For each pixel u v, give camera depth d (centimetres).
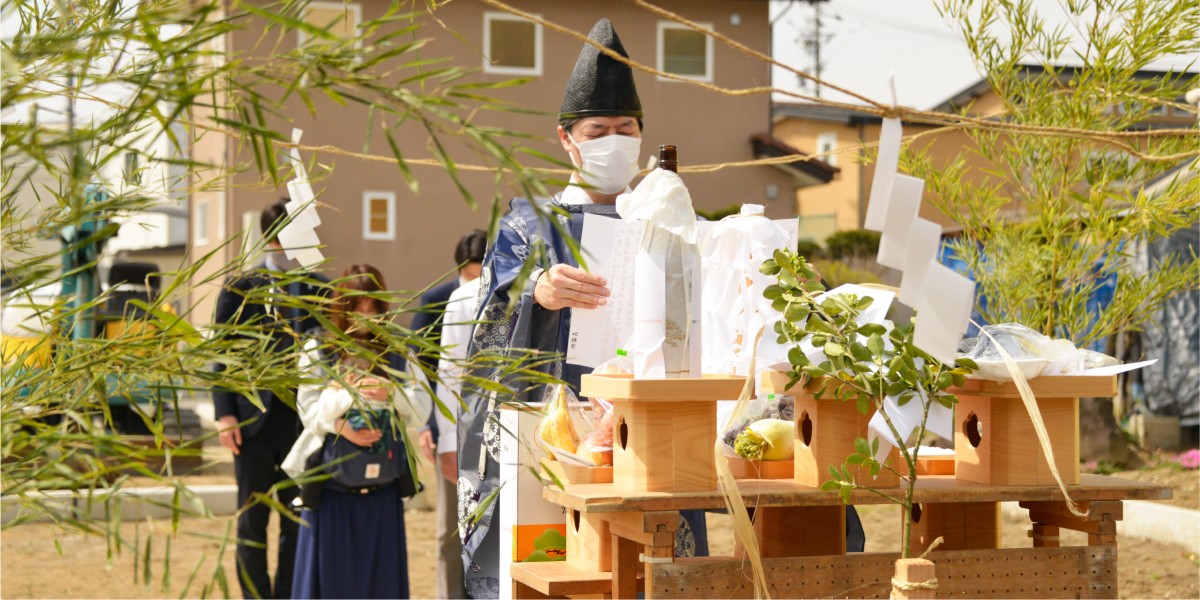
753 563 164
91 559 602
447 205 1652
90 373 115
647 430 176
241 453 465
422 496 831
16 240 125
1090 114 289
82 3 117
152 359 116
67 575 564
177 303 147
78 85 104
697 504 173
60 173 121
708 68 1806
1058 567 188
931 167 326
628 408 179
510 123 1633
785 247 213
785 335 179
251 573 462
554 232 240
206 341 121
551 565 208
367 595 416
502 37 1639
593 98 245
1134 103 294
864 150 322
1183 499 662
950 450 219
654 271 180
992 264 334
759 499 176
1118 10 280
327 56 102
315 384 123
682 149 1802
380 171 1617
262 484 465
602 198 250
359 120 1569
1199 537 577
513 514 215
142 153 106
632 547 187
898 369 169
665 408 177
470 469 238
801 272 184
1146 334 903
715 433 179
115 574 568
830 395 181
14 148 101
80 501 629
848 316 176
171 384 117
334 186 1611
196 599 517
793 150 1788
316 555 414
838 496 178
